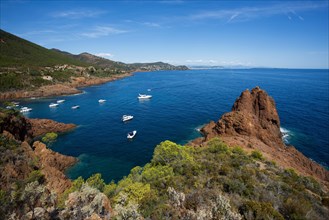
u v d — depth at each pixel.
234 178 19.73
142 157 43.03
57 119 72.56
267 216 12.96
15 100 106.38
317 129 56.09
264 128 50.03
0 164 26.48
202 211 12.66
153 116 74.75
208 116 72.56
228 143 38.72
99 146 48.62
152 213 14.27
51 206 12.93
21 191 12.99
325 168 38.19
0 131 39.78
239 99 55.75
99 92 133.75
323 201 17.25
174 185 19.27
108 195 21.81
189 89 140.75
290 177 23.00
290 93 115.38
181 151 29.25
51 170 32.03
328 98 98.12
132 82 190.88
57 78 148.75
